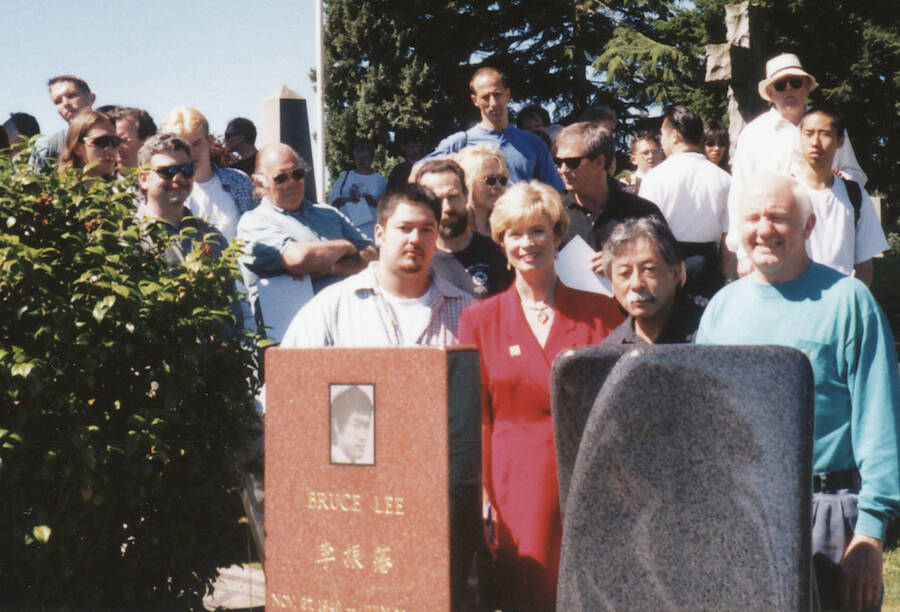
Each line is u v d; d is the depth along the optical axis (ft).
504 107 22.03
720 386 7.79
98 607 13.80
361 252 18.72
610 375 7.94
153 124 21.42
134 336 13.60
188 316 13.94
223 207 21.35
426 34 111.65
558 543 11.41
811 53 85.05
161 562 14.10
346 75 114.01
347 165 113.09
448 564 8.60
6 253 13.01
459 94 111.24
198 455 14.06
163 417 13.66
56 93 24.34
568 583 7.94
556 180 22.95
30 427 13.30
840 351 10.53
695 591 7.72
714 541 7.72
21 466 13.14
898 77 82.28
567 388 8.22
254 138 28.45
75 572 13.57
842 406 10.62
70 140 18.08
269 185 18.07
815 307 10.63
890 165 86.22
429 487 8.64
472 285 15.14
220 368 14.48
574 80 105.19
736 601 7.65
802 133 18.70
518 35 110.93
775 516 7.64
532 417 11.67
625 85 100.32
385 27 111.86
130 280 13.78
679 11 100.48
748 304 10.97
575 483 7.96
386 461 8.77
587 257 15.56
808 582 7.62
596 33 106.63
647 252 11.64
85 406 13.46
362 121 110.73
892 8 85.05
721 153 28.50
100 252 13.42
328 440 8.93
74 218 13.88
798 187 10.81
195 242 15.02
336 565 8.93
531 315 12.14
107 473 13.60
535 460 11.52
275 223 18.01
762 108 26.63
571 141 16.72
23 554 13.28
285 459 9.07
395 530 8.75
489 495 11.74
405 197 12.61
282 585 9.08
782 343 10.69
